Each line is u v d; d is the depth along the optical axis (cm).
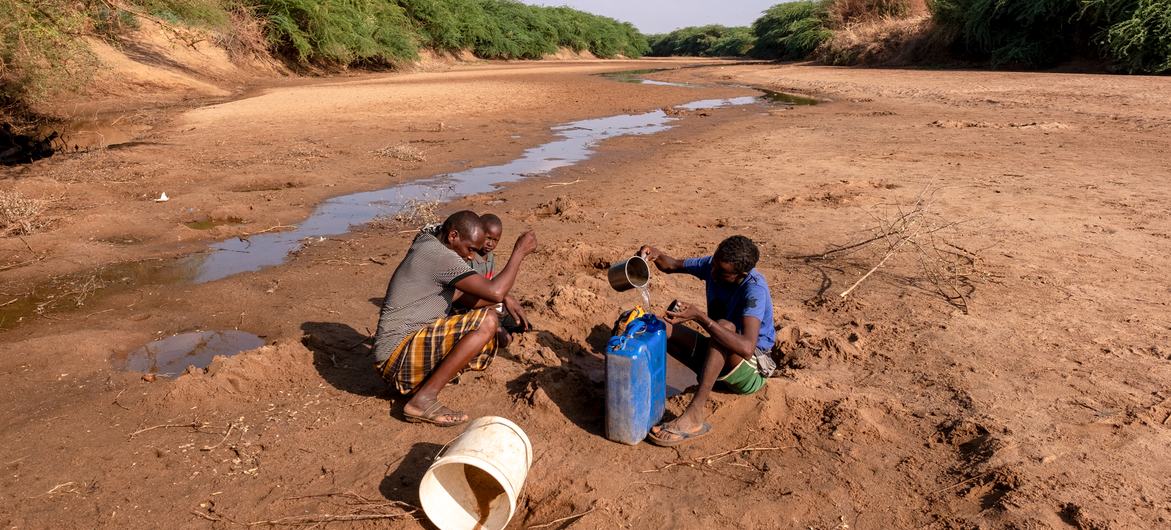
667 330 412
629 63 6625
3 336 539
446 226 414
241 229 834
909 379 446
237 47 3089
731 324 386
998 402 411
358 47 3662
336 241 786
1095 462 352
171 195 1015
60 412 423
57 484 354
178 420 412
